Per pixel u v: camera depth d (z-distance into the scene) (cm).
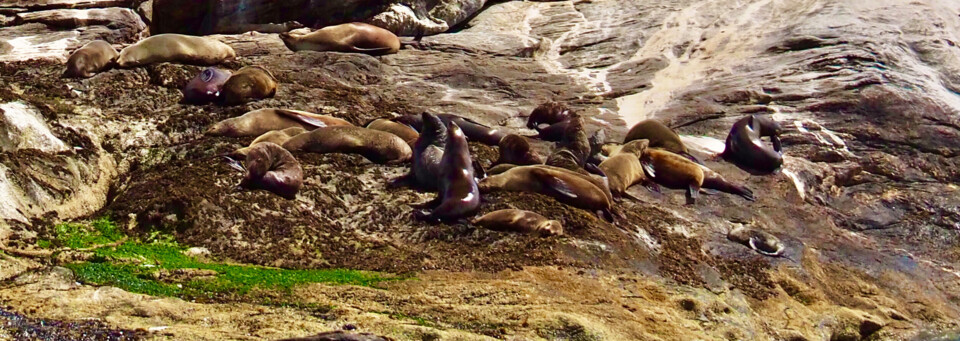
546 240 3344
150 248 3169
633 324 2967
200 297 2816
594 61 5406
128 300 2708
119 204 3397
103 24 5462
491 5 6169
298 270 3094
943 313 3697
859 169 4519
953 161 4631
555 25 5819
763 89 4953
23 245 3073
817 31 5366
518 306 2944
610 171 3916
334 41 5172
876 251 3981
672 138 4341
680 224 3781
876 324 3525
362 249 3256
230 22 5681
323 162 3731
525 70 5272
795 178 4334
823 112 4797
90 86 4325
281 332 2575
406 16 5744
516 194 3600
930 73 5106
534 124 4519
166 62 4606
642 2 6009
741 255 3672
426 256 3225
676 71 5234
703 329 3089
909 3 5641
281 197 3475
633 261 3369
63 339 2459
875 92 4869
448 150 3516
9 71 4522
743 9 5766
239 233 3259
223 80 4362
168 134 4016
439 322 2783
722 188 4134
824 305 3553
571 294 3073
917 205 4347
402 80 4972
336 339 2497
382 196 3591
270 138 3888
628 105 4900
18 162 3428
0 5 5597
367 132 3872
